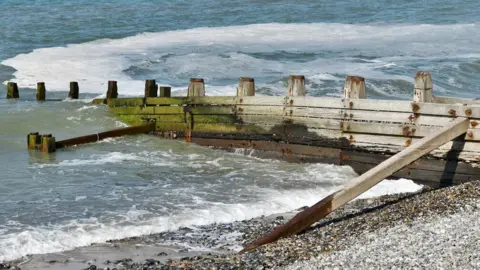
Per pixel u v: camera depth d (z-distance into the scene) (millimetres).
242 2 78938
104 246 15484
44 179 20531
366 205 18141
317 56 47281
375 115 20672
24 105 30312
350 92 21188
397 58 46469
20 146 24516
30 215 17344
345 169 21422
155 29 60094
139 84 37188
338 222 16594
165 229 16656
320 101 21656
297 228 15711
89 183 20172
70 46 49688
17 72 40250
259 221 17344
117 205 18219
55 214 17453
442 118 19562
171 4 77125
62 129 26969
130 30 58812
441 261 12641
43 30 57312
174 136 25312
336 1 79875
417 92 20000
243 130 23484
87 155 23297
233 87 35594
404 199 18312
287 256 13984
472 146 19031
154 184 20172
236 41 53094
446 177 19578
